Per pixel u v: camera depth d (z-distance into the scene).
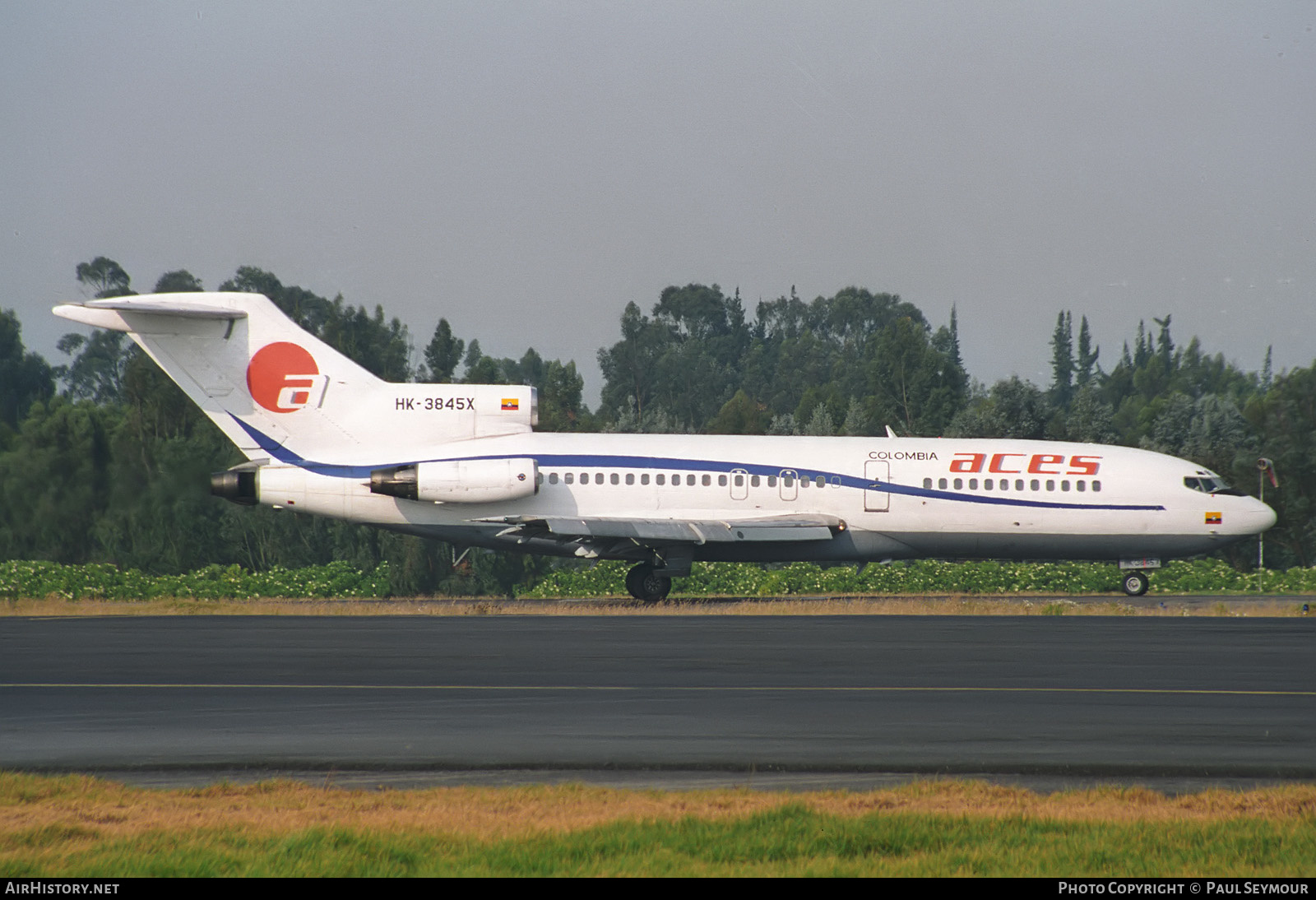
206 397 124.12
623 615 110.06
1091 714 58.34
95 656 78.19
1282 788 44.16
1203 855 35.59
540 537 125.00
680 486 125.62
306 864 34.38
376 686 65.94
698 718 56.97
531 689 65.19
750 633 92.56
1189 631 94.44
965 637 89.75
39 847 35.97
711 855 35.47
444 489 121.31
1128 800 42.34
